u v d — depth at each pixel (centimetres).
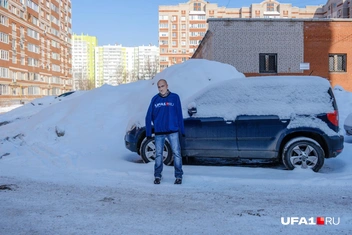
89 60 15300
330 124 630
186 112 689
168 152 694
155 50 14875
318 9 8881
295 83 665
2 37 5388
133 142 720
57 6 7912
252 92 672
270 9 9094
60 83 8062
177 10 9688
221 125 662
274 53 2081
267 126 643
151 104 564
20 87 5969
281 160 677
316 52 2102
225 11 9525
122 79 11650
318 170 624
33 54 6544
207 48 2323
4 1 5431
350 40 2111
